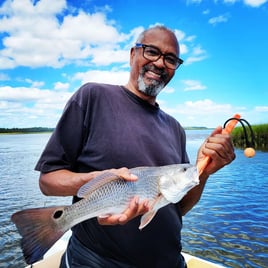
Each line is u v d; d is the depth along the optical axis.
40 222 0.51
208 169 0.61
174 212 0.69
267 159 5.39
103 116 0.64
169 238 0.65
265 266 1.54
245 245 1.78
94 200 0.51
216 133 0.61
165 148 0.70
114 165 0.61
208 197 2.92
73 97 0.65
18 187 3.77
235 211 2.44
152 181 0.55
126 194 0.52
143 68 0.71
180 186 0.56
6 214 2.59
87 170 0.63
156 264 0.62
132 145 0.64
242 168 4.62
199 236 1.93
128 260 0.60
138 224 0.61
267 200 2.76
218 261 1.60
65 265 0.64
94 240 0.60
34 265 0.85
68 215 0.52
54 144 0.61
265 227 2.05
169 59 0.73
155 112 0.74
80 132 0.63
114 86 0.71
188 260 0.98
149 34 0.73
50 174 0.59
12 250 1.82
